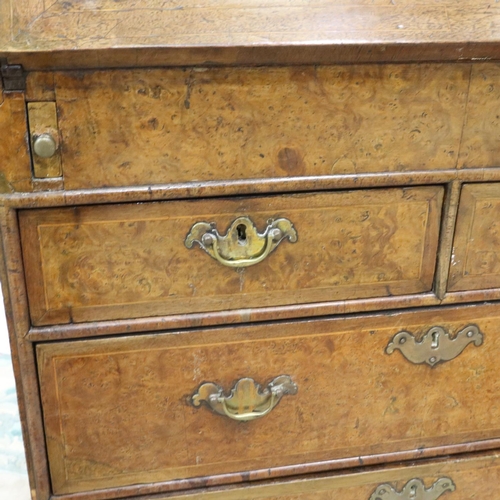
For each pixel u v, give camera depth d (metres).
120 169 0.89
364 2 0.92
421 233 1.01
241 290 1.00
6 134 0.85
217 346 1.02
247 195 0.94
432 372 1.11
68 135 0.86
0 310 1.93
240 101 0.88
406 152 0.95
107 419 1.04
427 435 1.16
